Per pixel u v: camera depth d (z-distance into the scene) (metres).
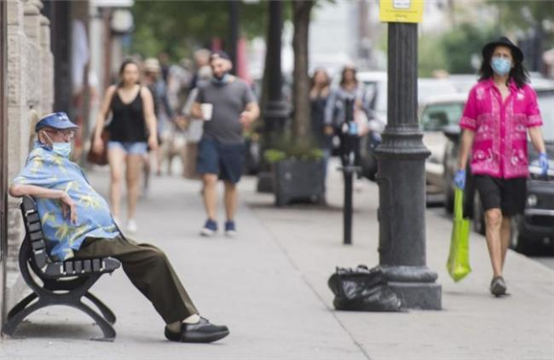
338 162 73.06
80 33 58.06
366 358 20.47
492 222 26.91
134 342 20.77
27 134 24.80
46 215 20.12
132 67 35.00
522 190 27.25
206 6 80.06
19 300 23.47
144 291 20.73
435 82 59.62
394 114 24.97
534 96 27.27
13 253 24.45
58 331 21.38
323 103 49.47
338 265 30.64
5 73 20.94
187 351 20.27
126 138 35.22
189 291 26.53
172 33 90.00
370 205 46.19
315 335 22.23
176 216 40.44
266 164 50.06
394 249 25.03
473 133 27.31
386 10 24.69
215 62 34.97
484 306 25.61
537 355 21.02
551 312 25.06
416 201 25.02
